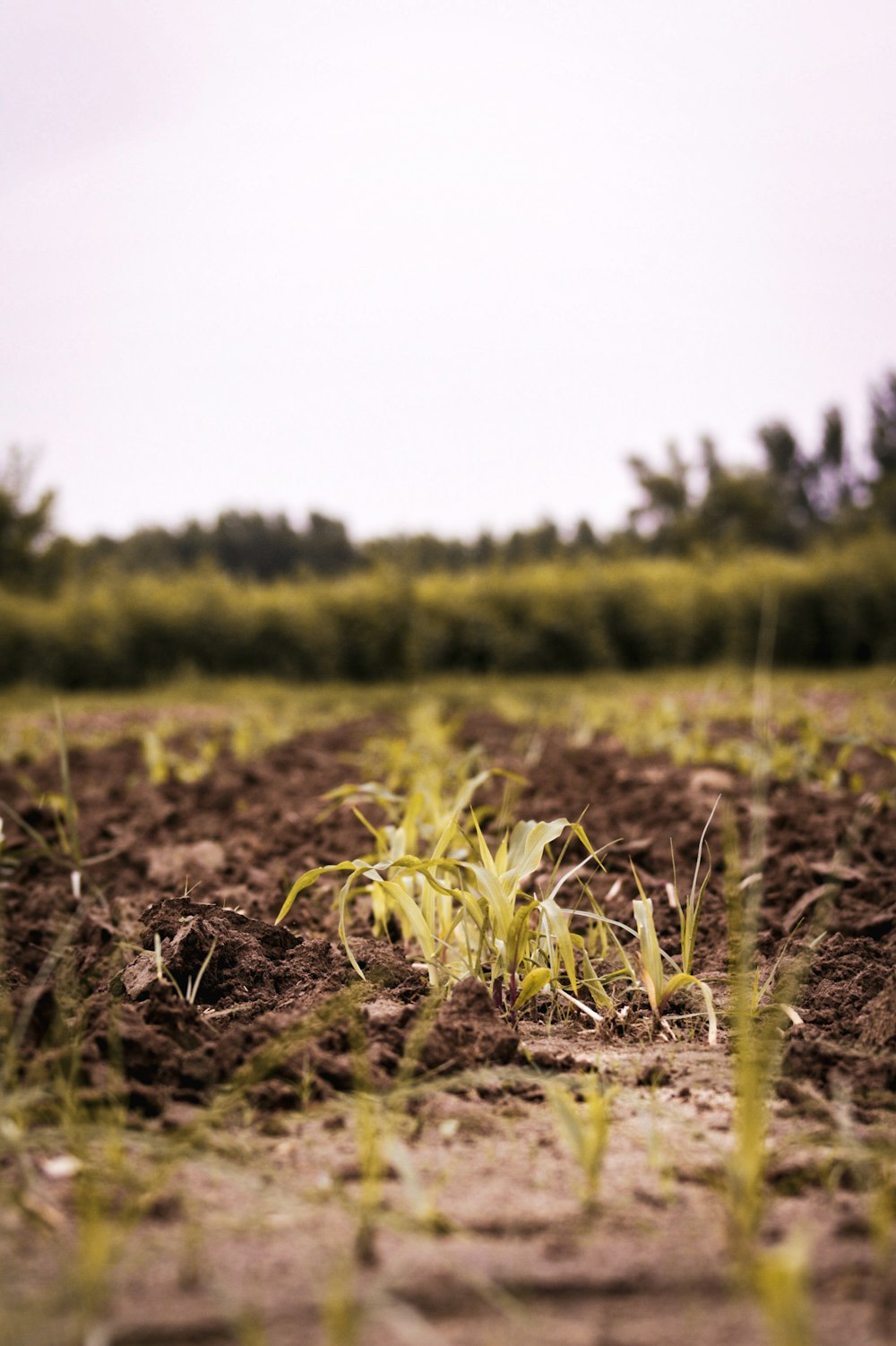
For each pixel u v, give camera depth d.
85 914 3.09
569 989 2.52
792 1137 1.62
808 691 12.80
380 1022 2.00
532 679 18.25
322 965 2.48
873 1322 1.09
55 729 9.82
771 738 5.75
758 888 2.51
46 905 3.13
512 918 2.35
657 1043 2.19
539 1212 1.38
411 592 18.61
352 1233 1.31
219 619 18.05
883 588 19.72
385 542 20.20
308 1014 1.98
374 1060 1.88
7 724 10.46
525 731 8.38
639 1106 1.81
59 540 22.94
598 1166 1.48
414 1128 1.67
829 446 50.34
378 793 3.30
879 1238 1.24
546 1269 1.21
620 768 5.69
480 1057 1.95
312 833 4.19
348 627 18.23
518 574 20.34
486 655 18.97
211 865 3.75
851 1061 1.90
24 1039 1.84
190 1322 1.09
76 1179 1.42
